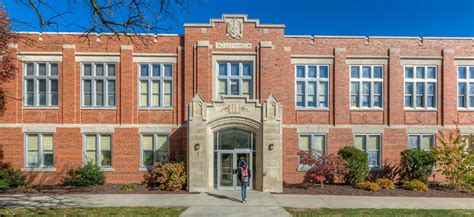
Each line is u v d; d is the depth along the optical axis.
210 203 15.36
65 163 20.94
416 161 20.17
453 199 16.81
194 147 18.58
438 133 21.83
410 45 21.88
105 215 12.76
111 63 21.36
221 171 19.38
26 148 20.97
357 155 20.27
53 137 21.03
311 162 19.53
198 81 20.78
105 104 21.22
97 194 17.62
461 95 21.94
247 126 19.03
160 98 21.30
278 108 18.70
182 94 21.30
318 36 21.83
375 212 13.56
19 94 20.89
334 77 21.77
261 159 18.75
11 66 16.22
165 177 18.98
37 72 21.14
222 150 19.36
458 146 21.02
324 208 14.40
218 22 21.12
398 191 18.75
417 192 18.53
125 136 21.09
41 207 14.27
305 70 21.77
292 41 21.73
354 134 21.73
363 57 21.81
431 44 21.94
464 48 21.94
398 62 21.84
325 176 21.03
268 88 20.95
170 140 21.09
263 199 16.38
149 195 17.36
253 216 12.90
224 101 18.92
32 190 18.64
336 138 21.64
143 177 21.00
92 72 21.25
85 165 20.80
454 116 21.91
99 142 21.22
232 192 18.33
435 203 15.73
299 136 21.70
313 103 21.88
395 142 21.80
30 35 20.94
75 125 21.03
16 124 20.83
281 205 15.02
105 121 21.19
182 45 21.48
